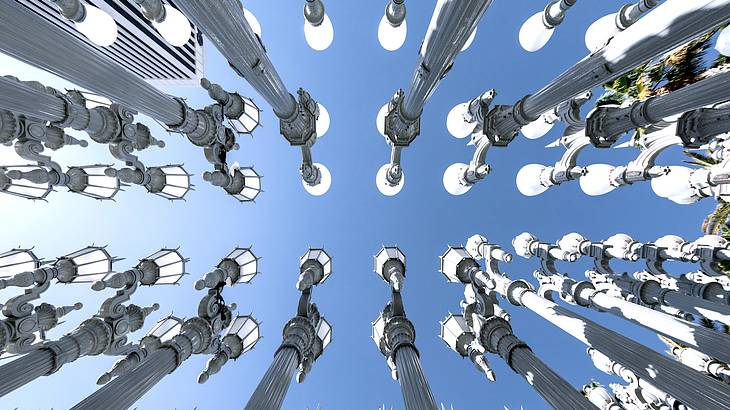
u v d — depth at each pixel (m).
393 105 14.86
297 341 10.91
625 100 15.84
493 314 12.80
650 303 13.12
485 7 7.23
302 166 15.37
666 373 7.62
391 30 12.30
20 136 7.71
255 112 13.92
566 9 10.12
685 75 14.05
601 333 9.14
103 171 9.72
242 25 8.09
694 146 8.69
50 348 7.81
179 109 10.42
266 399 8.69
